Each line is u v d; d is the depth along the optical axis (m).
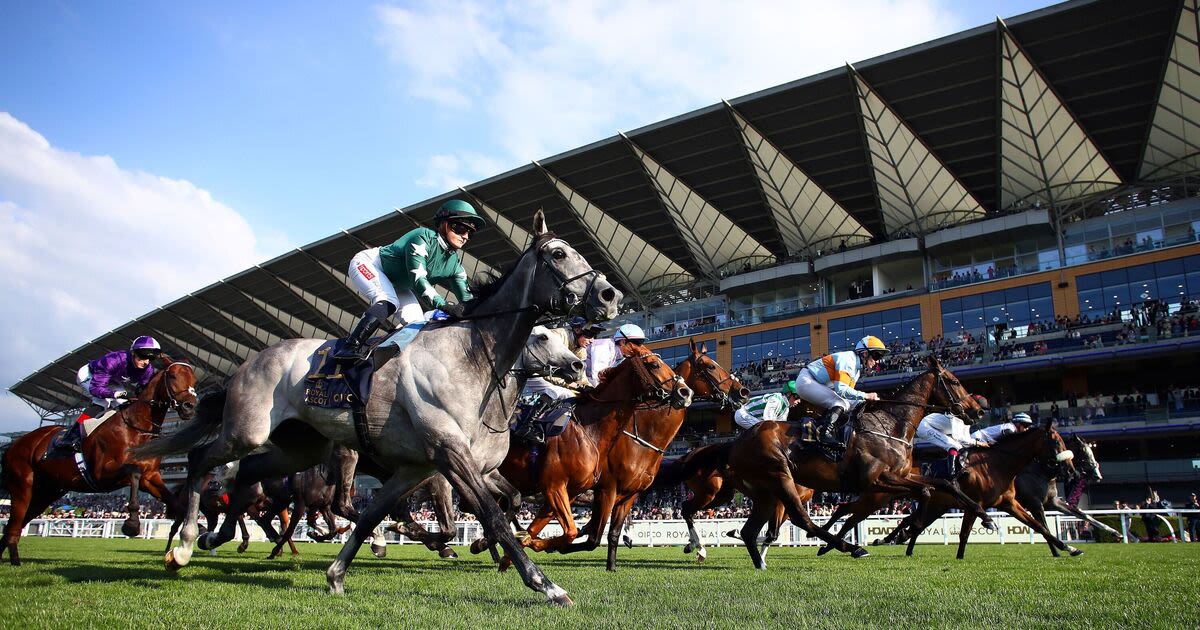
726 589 5.88
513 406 6.38
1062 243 42.16
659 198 45.50
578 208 47.12
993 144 39.00
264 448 8.10
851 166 41.75
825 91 36.25
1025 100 35.34
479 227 6.97
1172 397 36.00
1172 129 36.41
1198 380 38.19
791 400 13.77
